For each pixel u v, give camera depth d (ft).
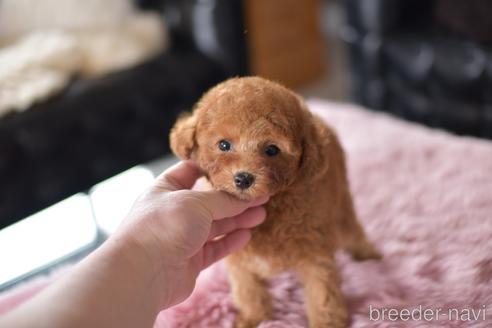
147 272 1.55
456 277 1.90
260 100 1.64
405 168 2.46
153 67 3.50
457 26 3.44
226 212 1.69
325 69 5.63
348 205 2.02
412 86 3.61
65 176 3.14
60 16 3.88
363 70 3.93
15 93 3.06
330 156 1.86
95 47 3.58
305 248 1.76
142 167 3.84
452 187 2.30
